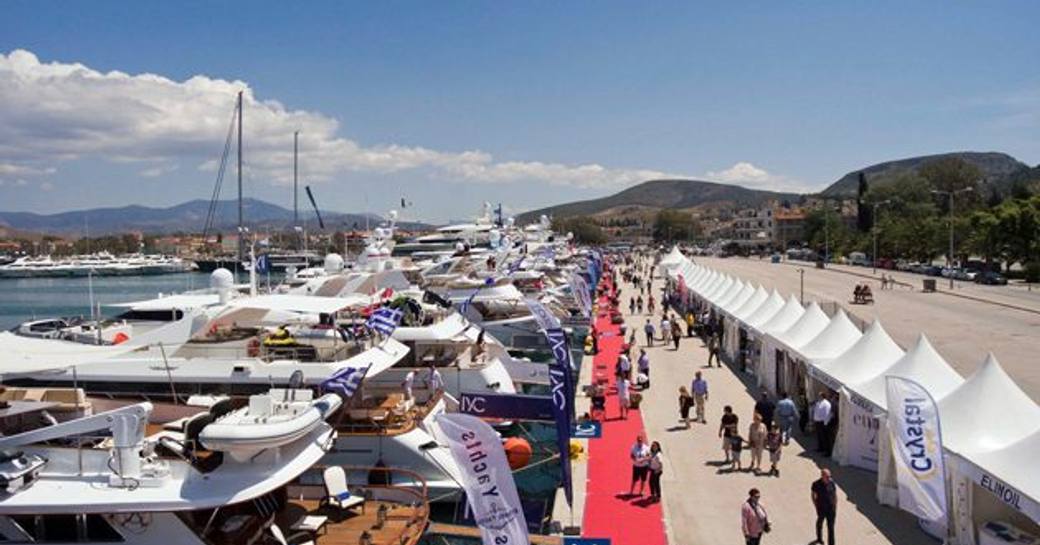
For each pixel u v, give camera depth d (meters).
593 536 15.70
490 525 12.33
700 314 49.75
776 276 105.19
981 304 67.50
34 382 19.48
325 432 14.20
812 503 17.25
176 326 21.19
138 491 12.30
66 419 14.59
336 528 14.64
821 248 154.38
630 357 36.69
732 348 37.53
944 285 88.50
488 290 37.66
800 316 29.25
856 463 19.70
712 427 24.28
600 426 24.55
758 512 14.02
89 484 12.45
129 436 12.38
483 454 12.38
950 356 40.03
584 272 65.44
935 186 179.50
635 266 105.31
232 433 12.32
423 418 19.70
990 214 96.19
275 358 20.23
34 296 116.25
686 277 62.19
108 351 16.19
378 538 14.20
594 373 34.16
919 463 13.87
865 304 67.25
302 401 14.22
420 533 14.52
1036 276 89.75
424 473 18.52
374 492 16.41
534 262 59.72
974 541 14.04
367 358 20.45
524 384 27.69
